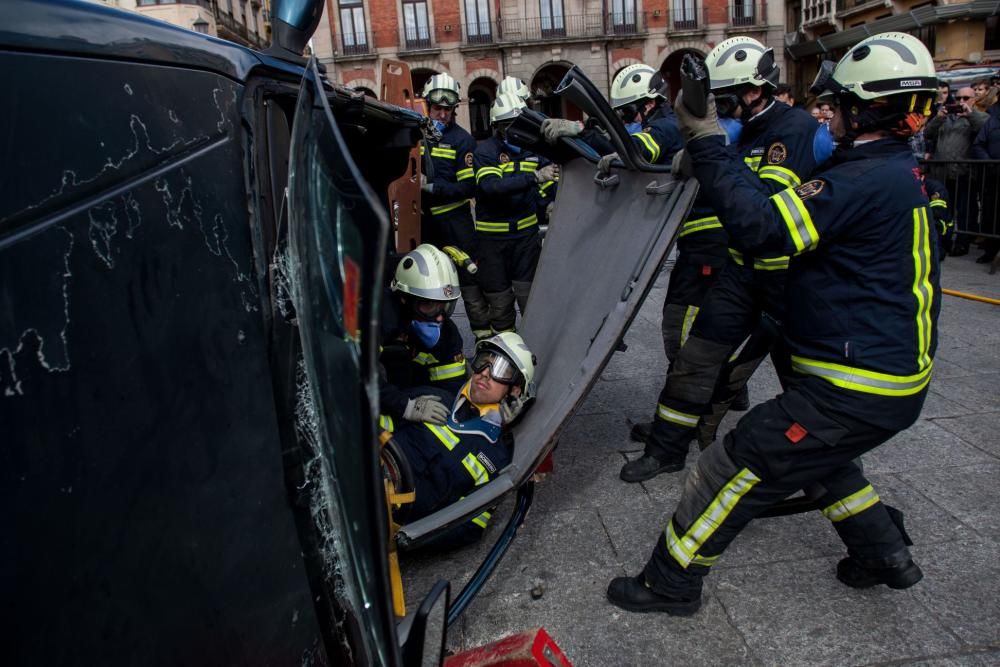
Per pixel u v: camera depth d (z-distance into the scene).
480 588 2.41
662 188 2.45
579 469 3.44
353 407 0.79
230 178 1.15
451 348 3.24
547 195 6.54
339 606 1.25
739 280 3.10
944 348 4.80
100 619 0.86
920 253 1.96
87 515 0.85
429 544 2.66
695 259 3.58
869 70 1.92
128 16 1.02
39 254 0.82
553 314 2.98
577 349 2.56
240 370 1.11
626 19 29.50
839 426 2.01
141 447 0.93
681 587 2.32
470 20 29.17
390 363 3.04
